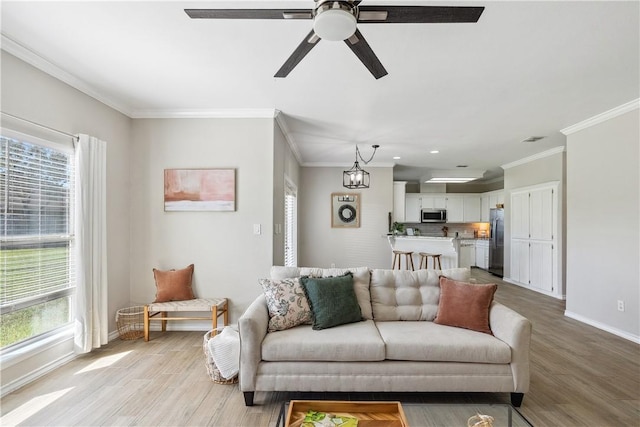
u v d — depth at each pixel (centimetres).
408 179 909
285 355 215
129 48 238
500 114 379
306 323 254
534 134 461
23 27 212
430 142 510
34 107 252
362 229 698
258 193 371
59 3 187
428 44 230
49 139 265
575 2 185
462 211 932
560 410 214
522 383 211
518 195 654
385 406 162
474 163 681
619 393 236
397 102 344
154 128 373
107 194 333
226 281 370
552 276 557
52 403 218
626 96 324
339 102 346
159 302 347
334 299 251
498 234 767
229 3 190
